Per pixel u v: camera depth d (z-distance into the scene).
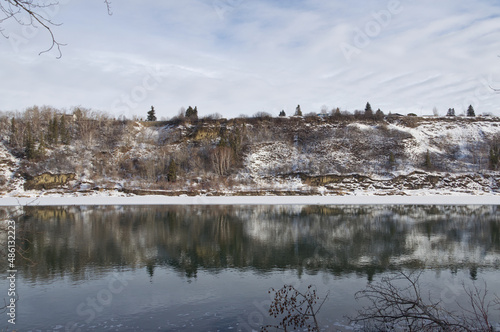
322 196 63.56
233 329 12.65
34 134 81.56
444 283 17.80
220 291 16.84
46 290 17.05
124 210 48.50
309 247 26.27
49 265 21.42
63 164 71.38
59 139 83.12
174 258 23.20
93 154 78.50
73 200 58.16
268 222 38.19
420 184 68.75
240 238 29.64
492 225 35.84
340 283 17.97
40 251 24.86
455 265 21.36
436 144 89.19
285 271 20.27
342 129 97.44
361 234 31.33
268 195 64.56
